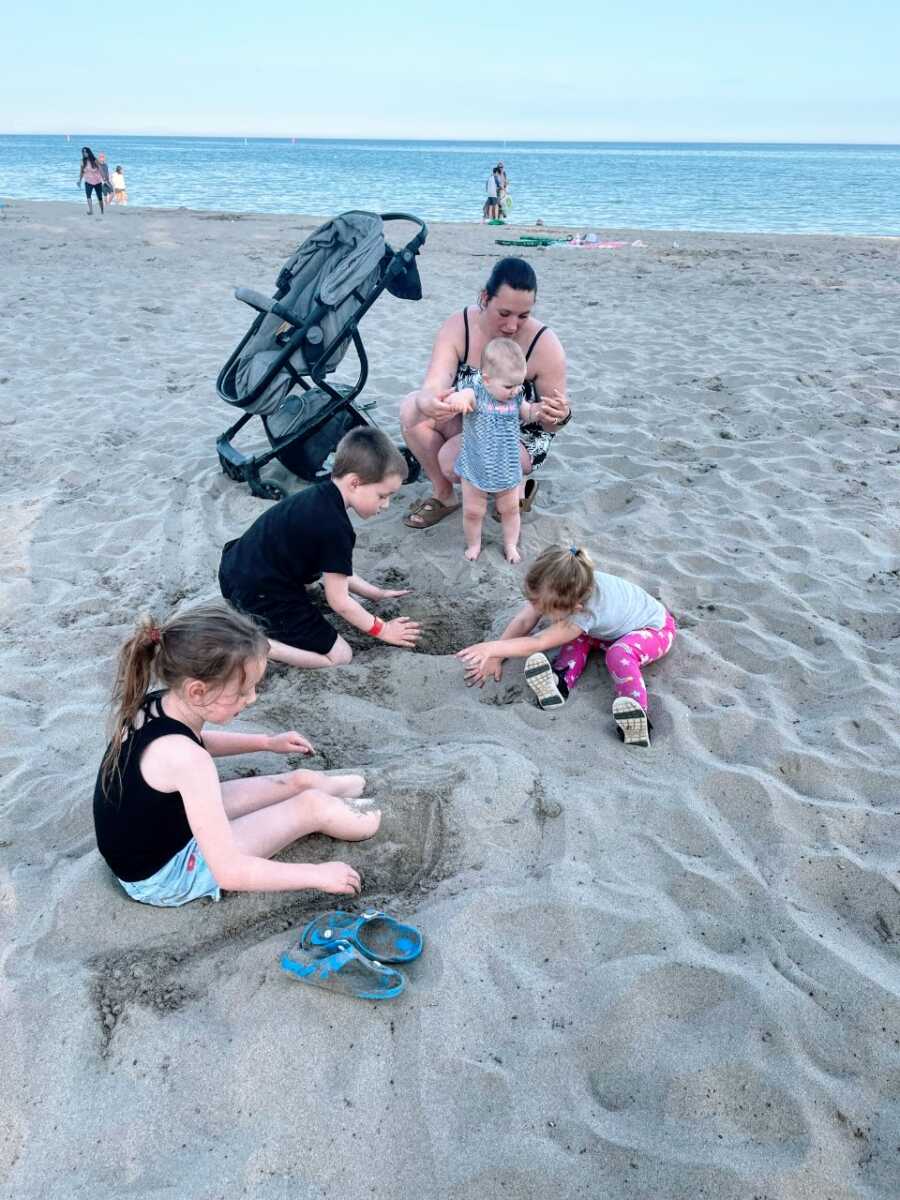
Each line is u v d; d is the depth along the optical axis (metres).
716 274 12.18
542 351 4.22
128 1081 1.93
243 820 2.44
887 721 3.12
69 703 3.26
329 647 3.50
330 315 4.65
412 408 4.27
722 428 6.04
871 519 4.70
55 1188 1.74
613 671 3.19
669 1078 1.96
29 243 14.41
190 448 5.70
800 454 5.56
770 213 29.45
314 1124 1.85
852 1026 2.08
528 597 3.21
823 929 2.36
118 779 2.25
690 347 8.05
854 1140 1.85
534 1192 1.75
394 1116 1.87
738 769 2.88
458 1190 1.75
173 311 9.51
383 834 2.65
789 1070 1.97
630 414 6.28
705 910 2.40
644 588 4.03
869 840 2.66
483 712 3.19
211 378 7.15
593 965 2.23
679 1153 1.81
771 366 7.32
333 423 4.95
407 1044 2.02
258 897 2.41
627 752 3.00
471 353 4.26
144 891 2.31
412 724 3.21
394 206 30.91
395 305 10.01
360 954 2.15
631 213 28.56
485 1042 2.03
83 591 4.05
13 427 6.05
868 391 6.69
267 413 4.83
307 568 3.36
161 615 3.83
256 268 12.38
